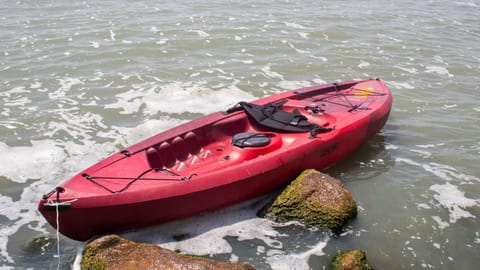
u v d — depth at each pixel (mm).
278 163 6156
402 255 5453
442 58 12445
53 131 8258
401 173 7121
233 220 5938
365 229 5824
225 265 4680
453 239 5742
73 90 9961
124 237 5574
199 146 6816
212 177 5719
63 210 5082
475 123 8812
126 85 10258
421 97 9984
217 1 17688
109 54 12031
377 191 6645
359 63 11883
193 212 5734
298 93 8211
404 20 15953
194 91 10016
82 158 7477
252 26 14539
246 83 10508
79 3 17062
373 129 7617
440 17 16547
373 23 15398
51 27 14125
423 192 6652
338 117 7359
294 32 14102
